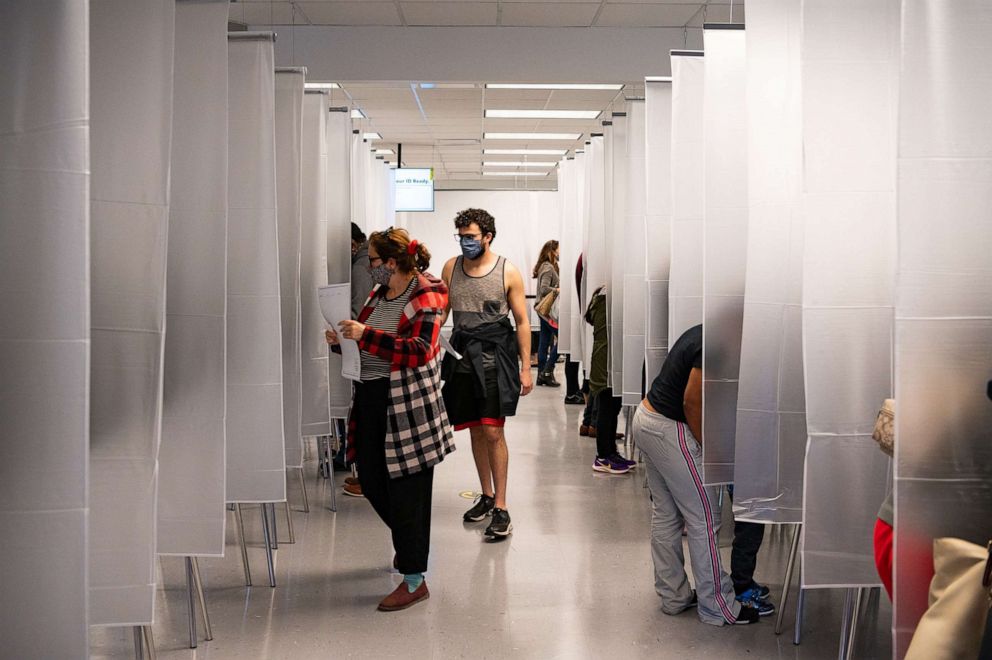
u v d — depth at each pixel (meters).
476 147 14.27
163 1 2.67
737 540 3.71
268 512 4.65
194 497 3.19
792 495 3.37
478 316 4.95
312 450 7.53
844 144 2.86
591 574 4.25
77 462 2.11
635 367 6.04
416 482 3.76
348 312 3.65
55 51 2.08
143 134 2.67
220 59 3.17
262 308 3.60
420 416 3.71
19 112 2.08
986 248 2.26
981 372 2.27
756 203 3.35
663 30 7.82
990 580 2.03
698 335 3.53
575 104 10.39
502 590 4.02
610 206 6.94
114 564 2.66
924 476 2.28
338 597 3.91
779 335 3.36
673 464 3.51
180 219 3.17
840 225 2.87
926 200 2.27
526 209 18.94
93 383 2.64
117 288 2.65
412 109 10.88
